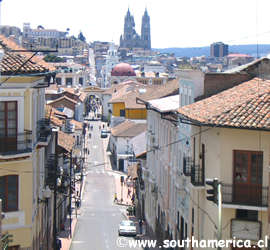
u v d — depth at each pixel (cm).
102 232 5166
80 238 4834
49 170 3472
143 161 5881
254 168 2300
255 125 2205
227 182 2319
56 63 19312
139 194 6319
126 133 9356
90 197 7350
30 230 2791
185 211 3322
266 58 3184
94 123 15712
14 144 2666
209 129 2509
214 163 2402
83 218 5950
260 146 2278
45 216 3600
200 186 2628
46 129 3106
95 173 9112
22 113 2681
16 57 2722
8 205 2739
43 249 3472
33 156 2866
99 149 11431
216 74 3120
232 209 2328
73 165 6475
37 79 2833
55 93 10600
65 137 4953
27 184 2766
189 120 2655
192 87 3167
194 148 2855
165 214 4350
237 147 2308
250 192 2291
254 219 2330
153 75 19488
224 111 2356
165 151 4334
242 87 2867
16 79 2631
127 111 9644
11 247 2748
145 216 5750
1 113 2642
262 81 2878
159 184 4744
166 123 4238
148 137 5550
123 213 6425
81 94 14612
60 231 5066
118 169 9381
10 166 2706
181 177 3422
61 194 4894
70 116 8431
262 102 2383
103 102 16150
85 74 19825
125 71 19700
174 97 4512
